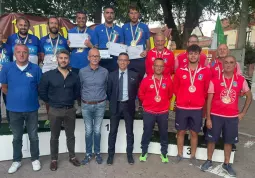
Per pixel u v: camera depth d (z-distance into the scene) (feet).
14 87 10.96
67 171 11.66
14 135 11.32
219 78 11.70
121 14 25.14
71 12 29.55
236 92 11.53
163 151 12.92
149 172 11.85
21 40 13.73
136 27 15.60
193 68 12.18
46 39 14.33
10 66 11.04
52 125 11.46
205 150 13.39
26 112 11.12
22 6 30.78
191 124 12.53
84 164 12.36
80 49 14.85
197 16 32.14
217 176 11.73
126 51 15.11
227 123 11.66
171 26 33.63
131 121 12.54
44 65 14.07
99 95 12.01
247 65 74.38
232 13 32.37
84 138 13.84
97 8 28.19
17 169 11.66
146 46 15.98
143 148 12.91
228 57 11.27
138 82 12.66
